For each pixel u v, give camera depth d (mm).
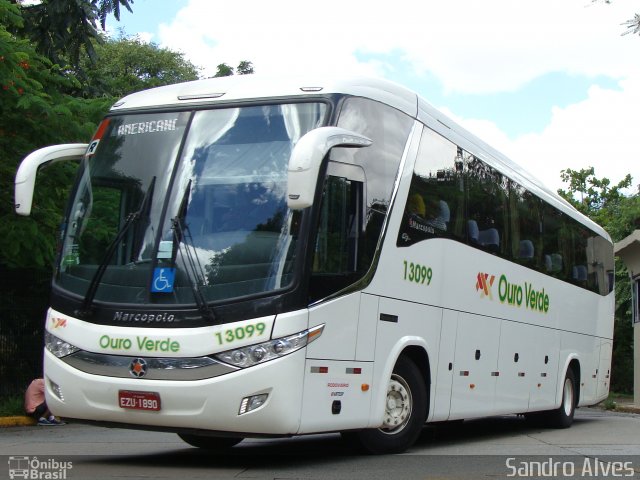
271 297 7551
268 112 8352
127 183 8445
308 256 7711
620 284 31047
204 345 7512
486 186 11750
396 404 9336
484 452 10102
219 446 10219
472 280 11102
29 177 8609
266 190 7941
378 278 8766
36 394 15195
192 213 8023
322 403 7871
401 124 9484
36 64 16391
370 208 8695
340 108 8336
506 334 12289
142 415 7684
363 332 8477
